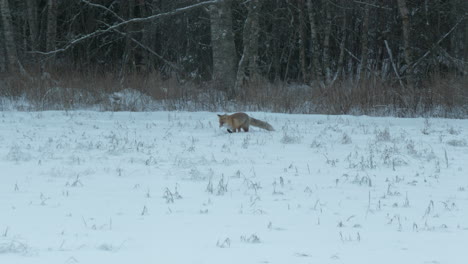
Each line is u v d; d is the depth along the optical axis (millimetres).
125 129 16984
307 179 9703
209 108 24328
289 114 21250
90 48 43156
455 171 10758
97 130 16750
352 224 6629
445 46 39312
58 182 9102
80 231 5996
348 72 41281
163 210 7184
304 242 5695
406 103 23625
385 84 25844
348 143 14586
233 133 16359
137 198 7930
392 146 13969
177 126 17938
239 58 43938
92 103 24562
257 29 33094
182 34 40594
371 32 41281
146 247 5352
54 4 31281
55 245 5355
